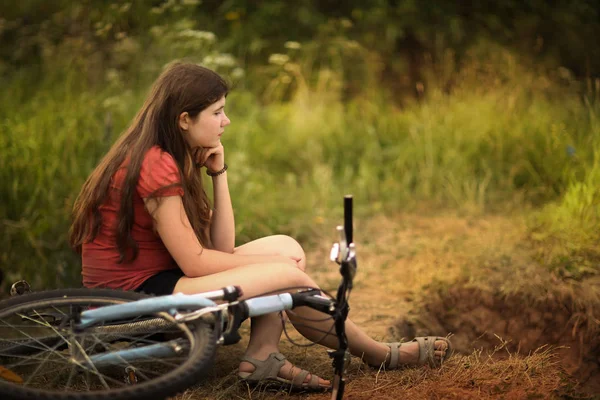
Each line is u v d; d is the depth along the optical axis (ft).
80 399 9.44
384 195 25.53
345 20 32.99
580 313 17.75
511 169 25.34
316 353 14.76
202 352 10.27
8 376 10.45
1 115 23.11
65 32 30.32
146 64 27.12
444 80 31.91
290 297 11.33
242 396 12.75
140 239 11.98
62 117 22.82
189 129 12.17
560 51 34.50
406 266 20.07
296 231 22.54
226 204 13.37
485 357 15.16
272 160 27.81
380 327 16.42
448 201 24.98
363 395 12.74
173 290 11.84
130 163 11.64
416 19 34.78
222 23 34.19
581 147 23.95
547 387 13.15
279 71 32.24
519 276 18.78
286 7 34.63
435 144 27.22
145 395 9.62
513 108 28.02
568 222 20.62
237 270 11.95
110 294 11.27
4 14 31.73
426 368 13.69
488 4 35.94
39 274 18.84
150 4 29.66
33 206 19.95
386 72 34.63
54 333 13.16
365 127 29.19
